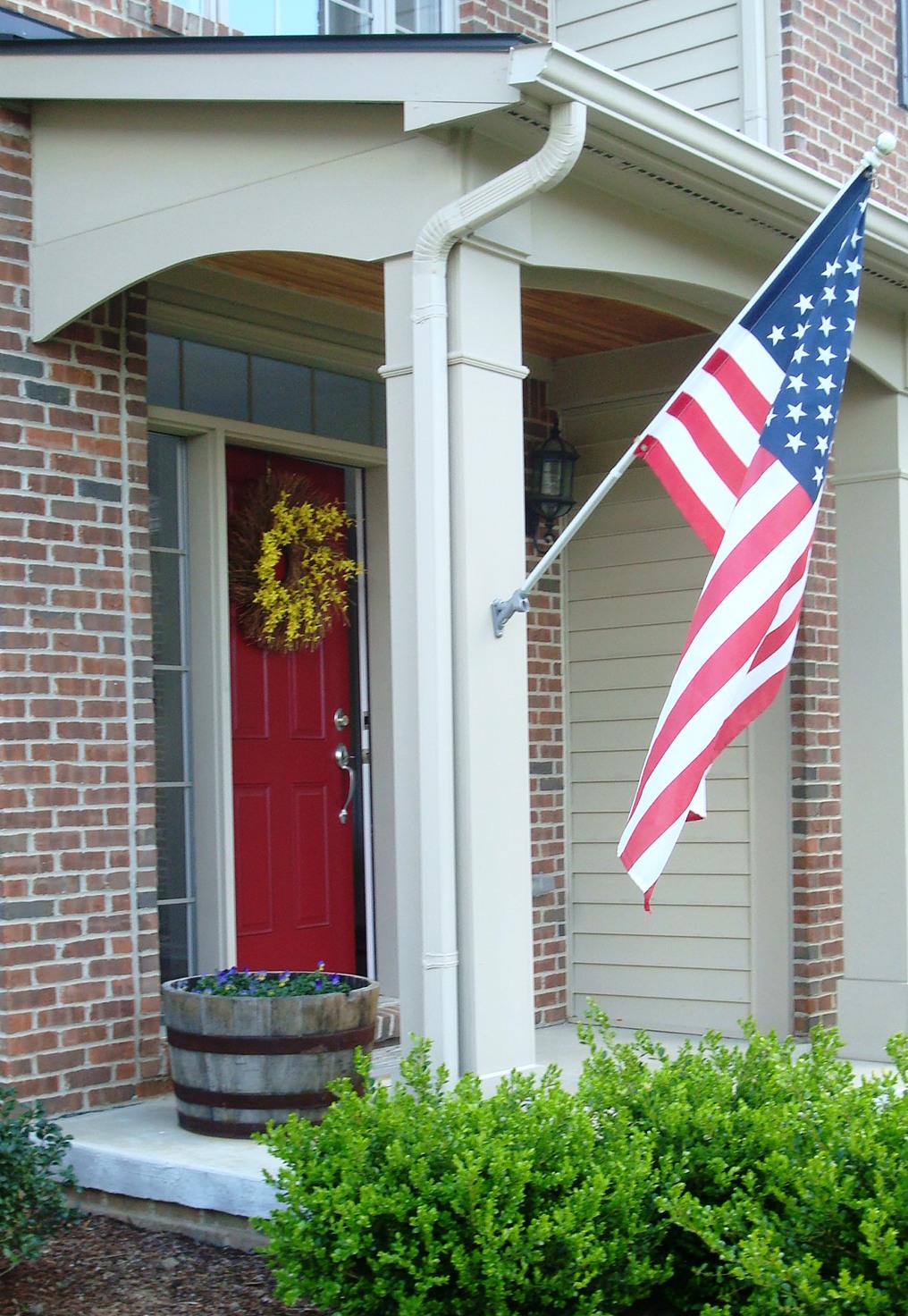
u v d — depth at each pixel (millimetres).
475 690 4438
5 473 5160
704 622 4168
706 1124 3861
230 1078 4832
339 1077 4879
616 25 7809
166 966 5957
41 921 5141
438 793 4391
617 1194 3578
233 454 6402
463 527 4441
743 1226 3545
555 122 4227
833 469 7262
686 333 6992
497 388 4559
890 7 8062
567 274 5305
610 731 7371
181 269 5785
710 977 7090
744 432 4492
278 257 5637
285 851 6480
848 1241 3455
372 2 6848
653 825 4066
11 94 5156
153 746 5539
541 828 7289
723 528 4406
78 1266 4445
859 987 6293
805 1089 4055
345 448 6617
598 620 7422
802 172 5090
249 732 6387
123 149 5078
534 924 7199
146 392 5672
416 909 4488
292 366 6488
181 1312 4117
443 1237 3498
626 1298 3656
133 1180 4699
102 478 5441
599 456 7410
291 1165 3785
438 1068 4117
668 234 5250
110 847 5367
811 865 6957
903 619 6297
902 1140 3697
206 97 4738
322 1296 3576
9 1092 4438
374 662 6836
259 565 6355
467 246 4469
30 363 5258
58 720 5238
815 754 7039
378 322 6641
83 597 5348
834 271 4559
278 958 6406
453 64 4266
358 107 4590
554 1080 4102
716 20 7520
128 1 5668
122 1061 5348
